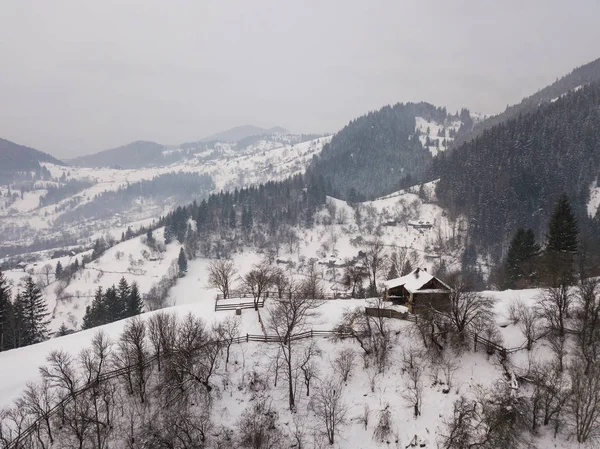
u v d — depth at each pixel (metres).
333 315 63.09
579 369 44.09
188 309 67.44
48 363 49.47
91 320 91.44
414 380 47.12
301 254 199.00
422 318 54.97
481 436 40.03
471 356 50.75
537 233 170.88
